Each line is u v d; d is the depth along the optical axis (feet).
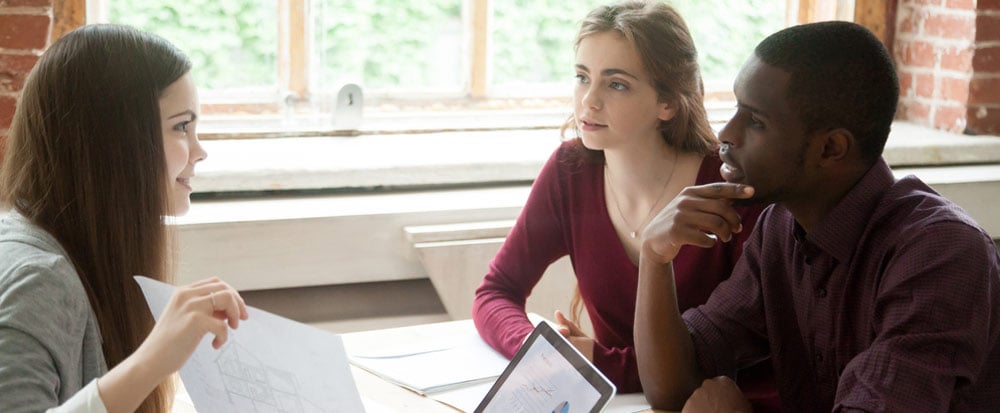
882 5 11.03
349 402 3.94
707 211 4.95
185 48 9.45
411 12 10.01
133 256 4.50
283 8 9.62
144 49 4.47
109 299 4.49
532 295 8.89
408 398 5.26
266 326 3.87
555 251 6.70
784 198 4.79
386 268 8.56
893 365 4.28
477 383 5.47
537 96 10.50
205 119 9.53
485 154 9.30
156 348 3.76
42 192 4.41
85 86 4.34
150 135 4.45
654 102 6.16
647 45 6.06
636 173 6.32
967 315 4.31
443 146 9.57
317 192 8.89
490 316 6.18
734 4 10.74
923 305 4.33
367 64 9.98
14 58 8.30
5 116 8.34
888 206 4.69
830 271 4.89
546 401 4.47
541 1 10.34
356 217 8.36
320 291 8.65
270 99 9.75
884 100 4.60
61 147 4.36
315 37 9.75
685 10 10.61
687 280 6.18
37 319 3.96
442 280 8.51
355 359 5.78
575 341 5.75
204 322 3.79
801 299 5.12
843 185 4.76
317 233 8.29
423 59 10.13
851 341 4.87
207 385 4.32
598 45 6.15
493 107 10.38
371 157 9.04
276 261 8.25
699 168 6.32
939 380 4.23
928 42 10.80
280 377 4.01
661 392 5.32
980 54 10.27
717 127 10.25
